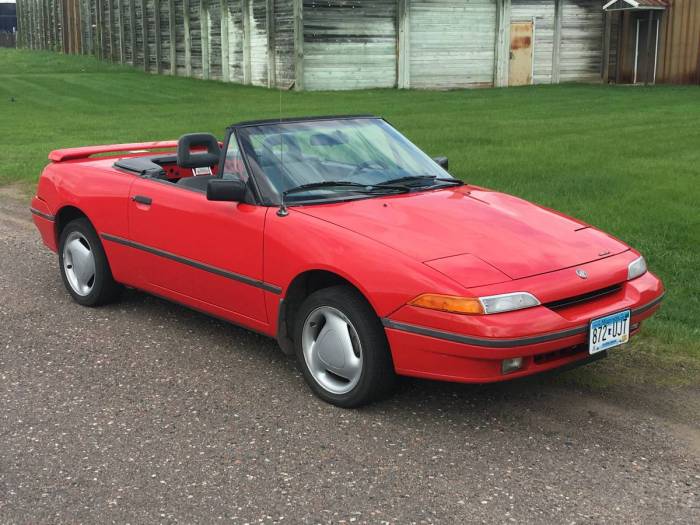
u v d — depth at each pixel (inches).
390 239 161.3
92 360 194.7
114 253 222.1
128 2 1453.0
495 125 642.8
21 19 2209.6
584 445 150.5
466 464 143.6
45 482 138.5
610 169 428.1
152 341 207.5
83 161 245.4
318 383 170.9
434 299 148.6
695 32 1061.1
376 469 142.0
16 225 345.7
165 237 202.8
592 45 1155.3
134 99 948.0
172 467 143.3
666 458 145.6
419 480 138.1
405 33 1039.0
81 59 1636.3
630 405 167.3
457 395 173.0
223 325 219.6
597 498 132.0
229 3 1125.7
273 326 180.1
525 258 159.0
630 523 125.1
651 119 671.1
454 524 124.8
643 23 1117.7
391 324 154.0
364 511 128.6
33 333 214.1
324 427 158.6
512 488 135.1
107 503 131.8
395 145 205.2
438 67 1073.5
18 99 952.3
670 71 1094.4
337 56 1015.6
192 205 194.7
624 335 162.7
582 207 335.0
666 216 316.8
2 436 155.5
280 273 172.7
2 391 176.9
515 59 1118.4
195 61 1240.2
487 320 145.8
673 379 179.6
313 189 182.7
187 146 209.0
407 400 170.7
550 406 167.3
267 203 179.5
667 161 454.0
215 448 150.3
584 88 1042.1
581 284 156.6
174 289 206.4
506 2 1088.2
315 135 197.3
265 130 193.8
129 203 213.5
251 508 130.0
